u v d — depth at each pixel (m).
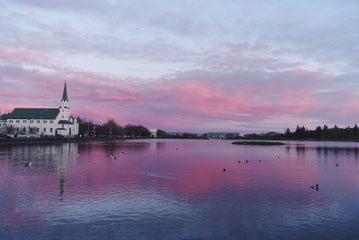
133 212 24.88
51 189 32.56
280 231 21.05
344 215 24.72
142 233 20.38
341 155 92.69
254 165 61.28
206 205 27.31
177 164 60.31
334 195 32.09
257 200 29.41
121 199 28.92
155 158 73.75
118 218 23.31
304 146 163.38
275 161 71.44
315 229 21.47
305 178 44.00
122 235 19.97
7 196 29.11
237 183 38.75
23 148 91.25
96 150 94.56
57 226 21.34
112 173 45.28
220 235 20.23
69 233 20.11
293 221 23.14
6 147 92.81
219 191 33.38
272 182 39.97
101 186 34.84
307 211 25.83
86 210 25.16
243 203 28.22
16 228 20.83
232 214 24.70
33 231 20.33
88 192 31.55
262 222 22.84
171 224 22.16
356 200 29.83
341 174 48.78
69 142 143.38
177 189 34.09
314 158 81.00
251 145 177.25
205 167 55.81
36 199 28.20
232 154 94.00
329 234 20.58
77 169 48.53
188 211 25.41
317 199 30.14
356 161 72.75
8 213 23.92
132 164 58.34
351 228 21.70
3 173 42.69
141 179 40.31
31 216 23.33
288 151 113.56
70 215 23.78
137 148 116.50
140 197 29.91
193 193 32.16
